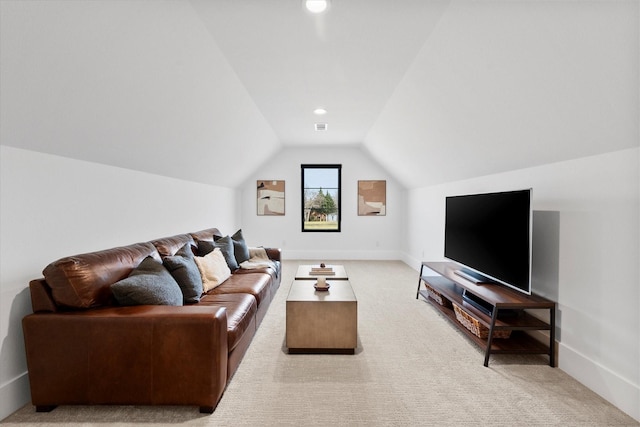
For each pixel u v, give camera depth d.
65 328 1.62
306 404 1.75
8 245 1.66
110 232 2.47
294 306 2.33
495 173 3.08
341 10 1.87
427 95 2.79
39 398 1.63
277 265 3.99
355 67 2.64
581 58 1.52
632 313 1.69
